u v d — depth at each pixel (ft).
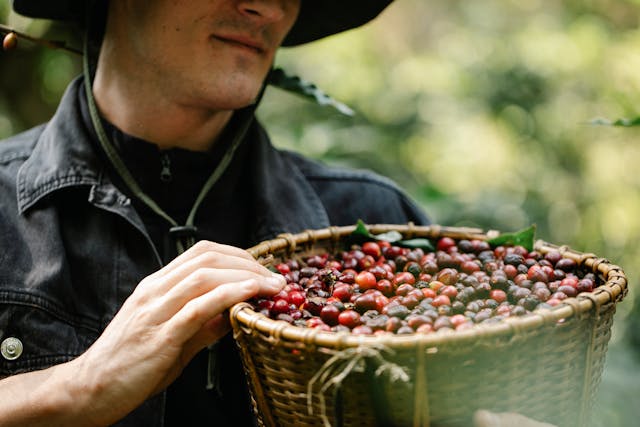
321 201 4.99
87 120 4.35
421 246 4.06
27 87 8.50
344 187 5.12
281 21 4.12
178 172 4.30
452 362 2.51
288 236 3.89
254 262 3.31
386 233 4.17
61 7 4.76
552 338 2.63
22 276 3.90
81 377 3.22
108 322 3.94
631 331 7.73
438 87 11.63
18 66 8.32
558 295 3.02
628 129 10.57
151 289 3.25
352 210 5.04
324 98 4.95
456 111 11.30
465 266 3.59
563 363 2.72
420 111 11.14
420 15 14.47
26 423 3.24
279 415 2.88
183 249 4.20
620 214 10.48
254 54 4.05
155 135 4.32
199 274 3.14
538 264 3.60
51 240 3.97
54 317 3.84
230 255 3.35
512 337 2.50
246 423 4.14
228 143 4.48
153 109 4.21
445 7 14.43
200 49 3.93
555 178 11.04
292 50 11.79
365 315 2.97
